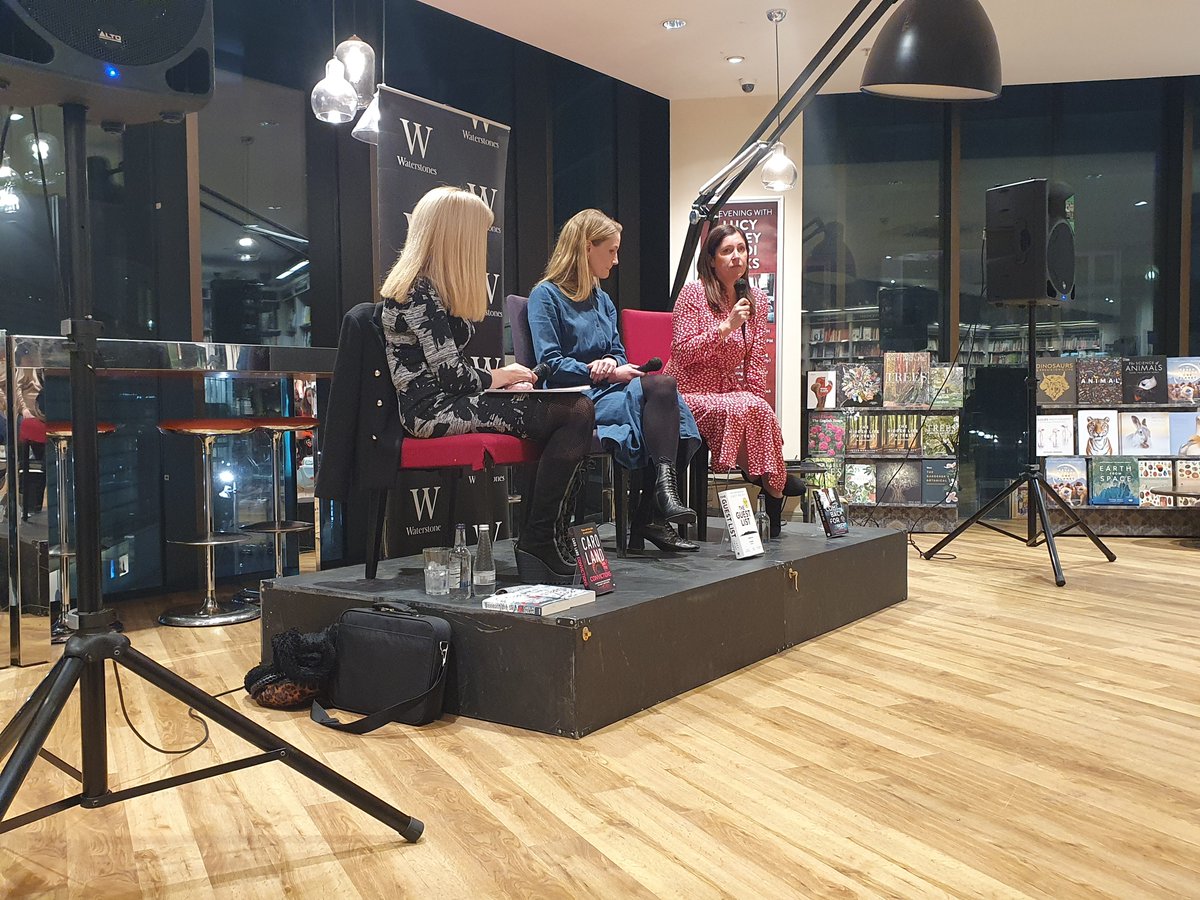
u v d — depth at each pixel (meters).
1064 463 5.66
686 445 3.03
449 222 2.50
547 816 1.66
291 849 1.54
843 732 2.11
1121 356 6.13
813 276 6.33
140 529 3.96
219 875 1.45
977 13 3.46
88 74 1.24
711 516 4.30
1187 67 5.61
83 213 1.31
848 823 1.63
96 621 1.33
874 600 3.39
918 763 1.92
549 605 2.15
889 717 2.21
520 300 3.25
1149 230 6.09
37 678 2.68
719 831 1.60
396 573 2.76
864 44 5.15
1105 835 1.59
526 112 5.45
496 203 3.88
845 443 5.75
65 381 3.40
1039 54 5.36
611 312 3.35
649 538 3.05
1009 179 6.20
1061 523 5.65
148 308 4.03
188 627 3.30
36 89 1.24
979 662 2.71
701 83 5.76
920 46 3.39
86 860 1.51
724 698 2.36
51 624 2.92
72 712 2.29
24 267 3.70
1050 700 2.35
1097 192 6.12
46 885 1.42
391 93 3.39
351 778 1.84
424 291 2.48
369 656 2.28
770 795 1.75
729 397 3.27
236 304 4.36
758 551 2.96
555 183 5.67
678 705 2.31
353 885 1.41
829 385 5.79
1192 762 1.93
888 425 5.71
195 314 4.14
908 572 4.27
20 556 2.82
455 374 2.50
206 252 4.27
